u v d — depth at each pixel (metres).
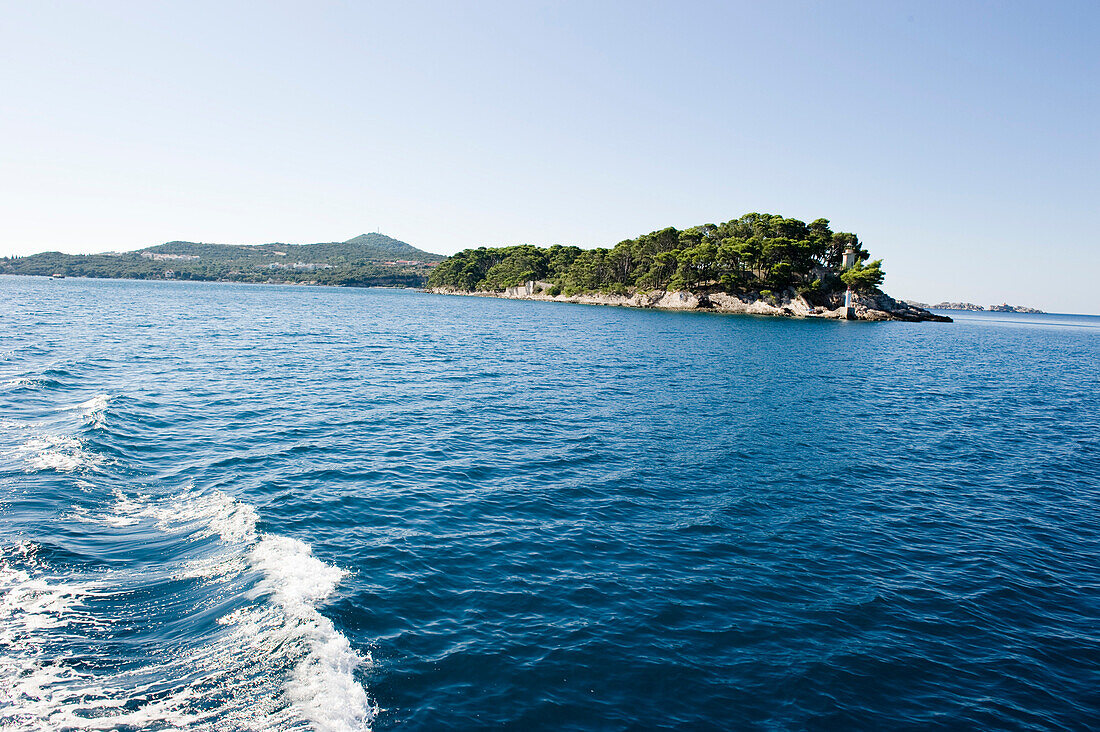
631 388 33.78
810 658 9.59
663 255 154.00
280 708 7.36
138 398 24.64
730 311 143.38
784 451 21.81
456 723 7.60
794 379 40.34
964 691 9.04
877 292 147.88
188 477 15.55
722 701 8.47
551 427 23.78
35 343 40.78
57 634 8.38
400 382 32.62
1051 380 47.38
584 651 9.34
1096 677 9.58
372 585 10.70
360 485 15.89
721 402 30.59
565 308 149.25
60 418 20.38
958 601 11.70
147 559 10.86
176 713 7.10
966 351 71.38
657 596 11.20
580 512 15.11
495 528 13.80
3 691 7.19
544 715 7.90
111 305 91.12
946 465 21.17
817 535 14.50
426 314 106.25
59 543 11.03
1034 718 8.55
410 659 8.76
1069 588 12.50
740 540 13.96
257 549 11.49
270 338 52.88
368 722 7.41
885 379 42.97
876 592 11.87
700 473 18.77
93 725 6.79
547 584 11.38
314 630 8.95
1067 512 17.03
